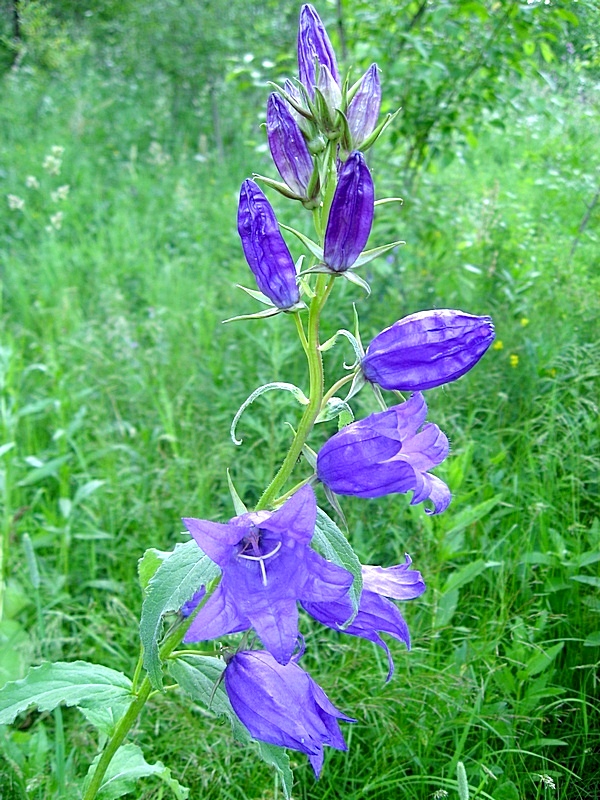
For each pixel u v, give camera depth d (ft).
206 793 1.15
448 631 1.32
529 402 1.79
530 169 2.94
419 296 2.33
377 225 2.39
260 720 0.81
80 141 4.66
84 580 1.58
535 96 2.34
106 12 6.22
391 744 1.15
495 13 2.30
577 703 1.23
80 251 3.06
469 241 2.50
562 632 1.32
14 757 1.16
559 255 2.35
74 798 1.12
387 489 0.79
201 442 1.77
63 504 1.59
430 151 2.72
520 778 1.12
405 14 2.47
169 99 5.45
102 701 0.91
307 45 0.81
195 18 4.75
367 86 0.81
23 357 2.40
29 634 1.43
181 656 0.90
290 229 0.78
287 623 0.72
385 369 0.80
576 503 1.52
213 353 2.21
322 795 1.17
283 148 0.83
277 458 1.73
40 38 5.68
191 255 3.13
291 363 2.07
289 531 0.72
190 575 0.76
